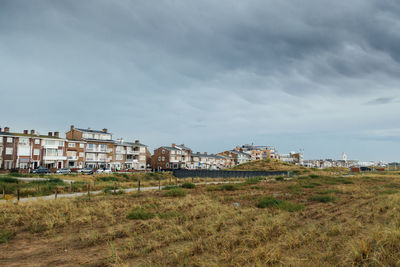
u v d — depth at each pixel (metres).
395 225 8.14
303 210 12.96
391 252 5.80
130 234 8.85
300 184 30.27
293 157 174.12
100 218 11.63
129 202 16.03
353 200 16.72
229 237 7.89
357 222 9.29
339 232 8.29
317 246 6.91
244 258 6.08
